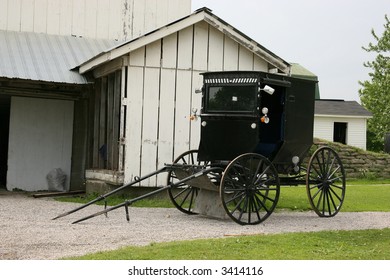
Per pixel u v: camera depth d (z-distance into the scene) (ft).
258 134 34.68
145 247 25.25
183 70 45.78
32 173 53.62
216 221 35.09
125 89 44.27
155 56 44.98
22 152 53.42
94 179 49.21
